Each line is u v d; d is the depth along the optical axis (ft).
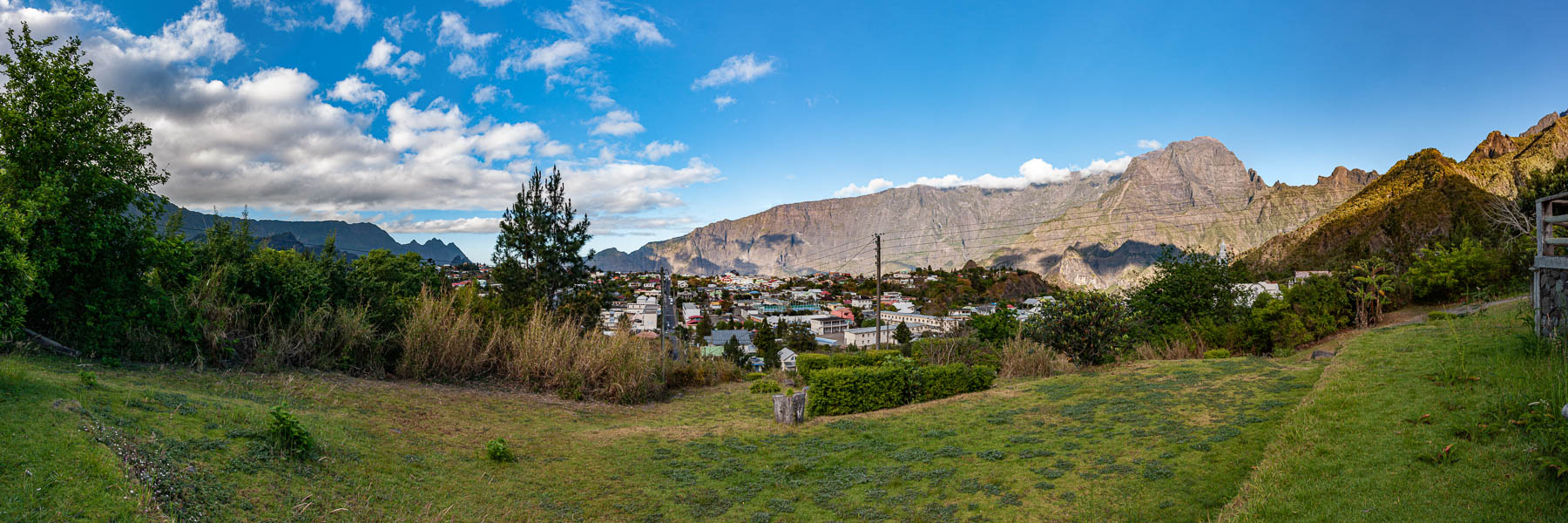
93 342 34.50
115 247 36.99
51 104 34.96
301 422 27.66
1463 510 16.99
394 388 42.24
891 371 46.50
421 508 22.03
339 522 19.38
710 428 40.45
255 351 41.78
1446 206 229.66
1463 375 28.25
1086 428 34.50
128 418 21.99
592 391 51.70
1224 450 27.68
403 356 48.44
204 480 19.03
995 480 27.63
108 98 37.96
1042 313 62.39
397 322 51.72
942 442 34.83
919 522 23.93
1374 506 18.07
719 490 28.22
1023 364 56.95
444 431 33.06
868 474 29.89
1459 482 18.51
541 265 86.79
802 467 30.94
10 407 19.39
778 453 34.19
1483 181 280.31
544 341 52.80
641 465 31.55
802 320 400.06
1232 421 31.91
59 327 34.83
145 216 38.70
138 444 19.90
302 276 47.50
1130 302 78.69
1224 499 22.35
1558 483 17.31
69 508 14.58
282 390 34.60
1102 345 58.90
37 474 15.64
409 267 99.14
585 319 86.07
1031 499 25.00
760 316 462.19
